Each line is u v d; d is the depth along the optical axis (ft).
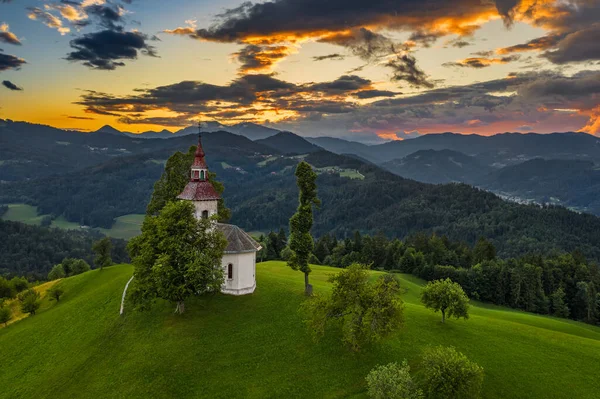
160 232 171.83
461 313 175.63
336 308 152.46
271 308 185.26
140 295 172.86
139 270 173.78
